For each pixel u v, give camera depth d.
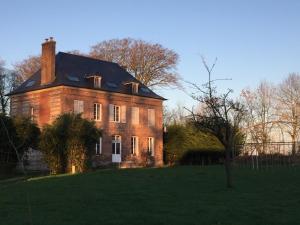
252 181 18.86
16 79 54.75
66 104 39.03
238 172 23.58
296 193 15.15
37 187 18.70
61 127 30.41
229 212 11.94
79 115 31.81
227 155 17.16
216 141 44.53
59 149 30.20
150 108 46.91
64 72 41.06
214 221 10.93
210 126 17.27
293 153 29.89
